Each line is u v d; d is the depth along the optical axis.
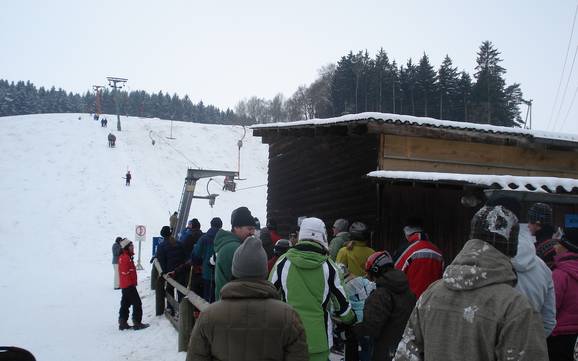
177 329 9.23
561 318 3.29
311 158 10.73
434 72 59.94
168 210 37.28
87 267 22.50
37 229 29.50
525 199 4.82
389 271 4.34
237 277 2.97
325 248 4.04
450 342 2.30
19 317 11.70
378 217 7.94
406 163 8.28
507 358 2.12
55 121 69.56
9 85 140.12
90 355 8.29
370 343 4.96
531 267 2.96
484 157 9.00
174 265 10.40
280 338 2.83
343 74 71.25
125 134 65.00
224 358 2.80
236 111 153.00
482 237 2.44
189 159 59.19
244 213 5.30
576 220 3.69
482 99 52.97
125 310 10.18
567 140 9.20
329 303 4.03
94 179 42.59
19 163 46.84
